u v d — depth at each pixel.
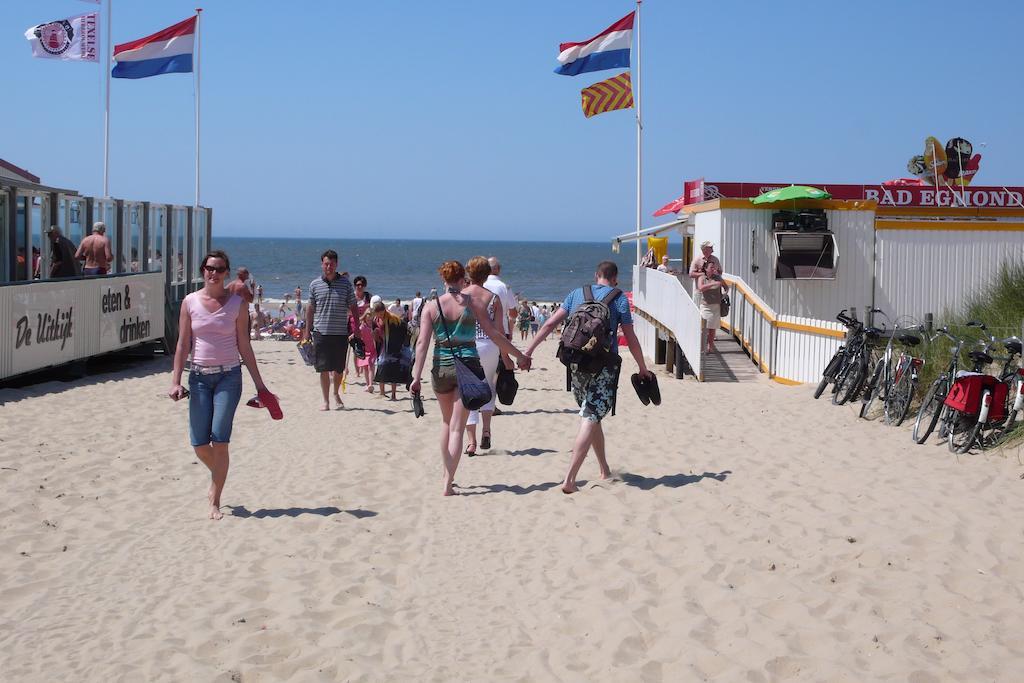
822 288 19.58
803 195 18.75
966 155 21.42
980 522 6.33
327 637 4.88
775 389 14.39
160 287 18.56
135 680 4.36
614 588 5.49
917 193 21.50
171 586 5.62
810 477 7.89
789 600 5.17
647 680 4.36
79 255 16.09
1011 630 4.71
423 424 11.34
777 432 10.20
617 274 7.92
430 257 199.88
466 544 6.47
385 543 6.50
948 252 19.67
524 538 6.56
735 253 19.52
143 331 17.58
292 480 8.23
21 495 7.39
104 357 18.39
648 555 6.03
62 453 8.91
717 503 7.10
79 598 5.43
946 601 5.08
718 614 5.07
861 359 11.54
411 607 5.36
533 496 7.61
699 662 4.49
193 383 6.98
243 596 5.46
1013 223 19.64
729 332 18.89
